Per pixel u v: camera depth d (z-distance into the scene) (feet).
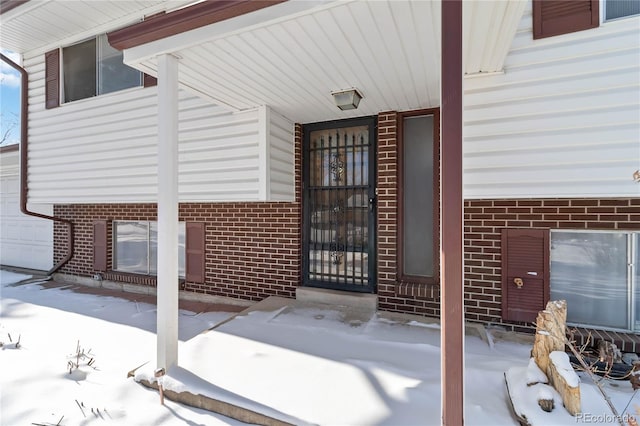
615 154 8.32
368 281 13.70
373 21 6.68
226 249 16.39
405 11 6.34
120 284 19.07
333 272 14.42
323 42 7.48
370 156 13.64
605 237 10.18
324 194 14.62
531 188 9.00
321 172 14.67
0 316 14.61
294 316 12.26
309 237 14.89
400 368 8.34
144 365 9.07
